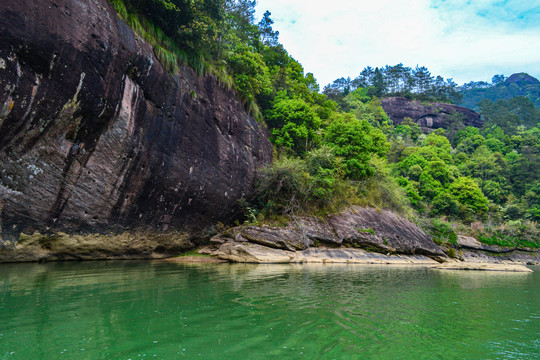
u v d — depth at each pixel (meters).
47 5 11.22
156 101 16.56
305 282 10.85
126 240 17.31
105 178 15.00
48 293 7.49
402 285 11.36
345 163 30.33
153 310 6.24
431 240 32.41
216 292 8.39
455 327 6.04
